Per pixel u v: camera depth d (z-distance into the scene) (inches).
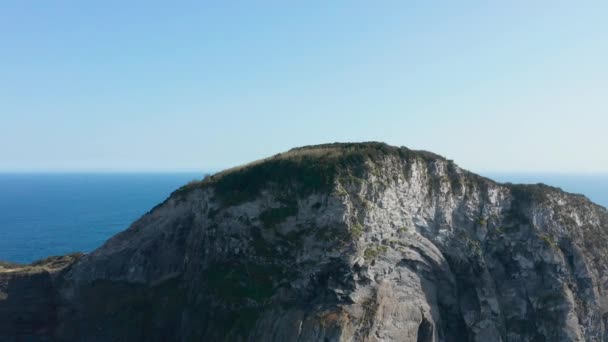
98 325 2516.0
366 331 1910.7
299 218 2223.2
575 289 2439.7
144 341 2373.3
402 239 2247.8
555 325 2310.5
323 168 2263.8
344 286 1996.8
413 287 2145.7
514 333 2314.2
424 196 2442.2
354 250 2071.9
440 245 2380.7
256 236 2267.5
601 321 2448.3
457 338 2269.9
